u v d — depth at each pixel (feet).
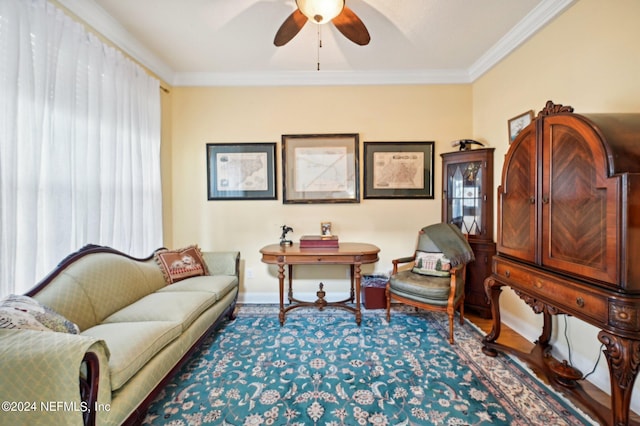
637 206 3.57
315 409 4.80
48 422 3.06
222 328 7.97
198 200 10.01
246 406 4.88
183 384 5.49
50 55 5.07
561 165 4.60
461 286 7.84
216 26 7.00
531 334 7.18
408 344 7.00
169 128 9.73
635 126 4.00
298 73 9.57
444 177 9.41
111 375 3.67
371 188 9.96
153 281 7.14
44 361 3.08
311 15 5.24
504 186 6.12
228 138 9.94
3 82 4.37
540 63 6.82
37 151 4.83
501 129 8.34
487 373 5.79
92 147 6.05
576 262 4.32
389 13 6.52
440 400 4.99
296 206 10.02
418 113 9.90
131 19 6.68
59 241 5.27
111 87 6.59
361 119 9.91
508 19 6.78
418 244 9.19
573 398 4.94
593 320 3.93
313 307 9.55
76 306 4.90
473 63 9.12
